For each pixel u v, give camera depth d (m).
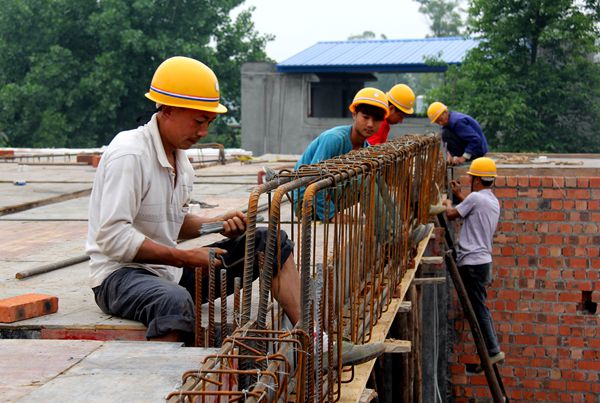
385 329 4.62
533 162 13.12
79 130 33.38
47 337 3.87
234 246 4.11
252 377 2.97
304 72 28.78
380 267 4.87
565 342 10.63
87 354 3.20
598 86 23.31
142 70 33.66
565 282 10.59
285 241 3.75
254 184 10.81
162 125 3.90
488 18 23.81
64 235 6.72
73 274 5.14
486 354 9.80
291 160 15.67
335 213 3.60
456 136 11.69
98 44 34.59
